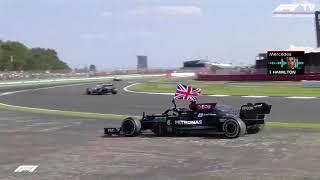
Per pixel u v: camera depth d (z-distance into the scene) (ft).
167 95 161.68
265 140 56.03
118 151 50.42
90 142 57.93
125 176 38.22
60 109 116.16
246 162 42.70
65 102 140.56
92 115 97.19
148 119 64.49
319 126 71.26
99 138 61.82
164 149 51.16
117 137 62.64
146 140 58.90
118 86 247.91
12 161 45.62
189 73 503.61
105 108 115.24
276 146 51.34
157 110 107.04
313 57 267.80
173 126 62.39
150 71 564.71
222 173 38.32
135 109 110.52
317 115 88.69
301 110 99.40
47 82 322.14
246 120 61.05
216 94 160.76
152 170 40.27
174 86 226.99
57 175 39.09
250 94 157.48
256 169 39.52
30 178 38.22
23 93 191.42
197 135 62.34
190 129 61.21
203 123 60.49
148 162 43.83
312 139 56.34
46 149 52.80
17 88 235.20
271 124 74.43
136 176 38.17
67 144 56.49
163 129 63.00
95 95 173.47
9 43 576.20
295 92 161.27
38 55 619.26
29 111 110.73
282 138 57.57
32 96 171.83
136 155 47.70
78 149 52.34
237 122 58.03
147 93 176.76
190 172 39.06
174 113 62.90
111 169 41.01
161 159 45.19
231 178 36.50
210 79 290.56
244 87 197.67
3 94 186.09
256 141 55.36
